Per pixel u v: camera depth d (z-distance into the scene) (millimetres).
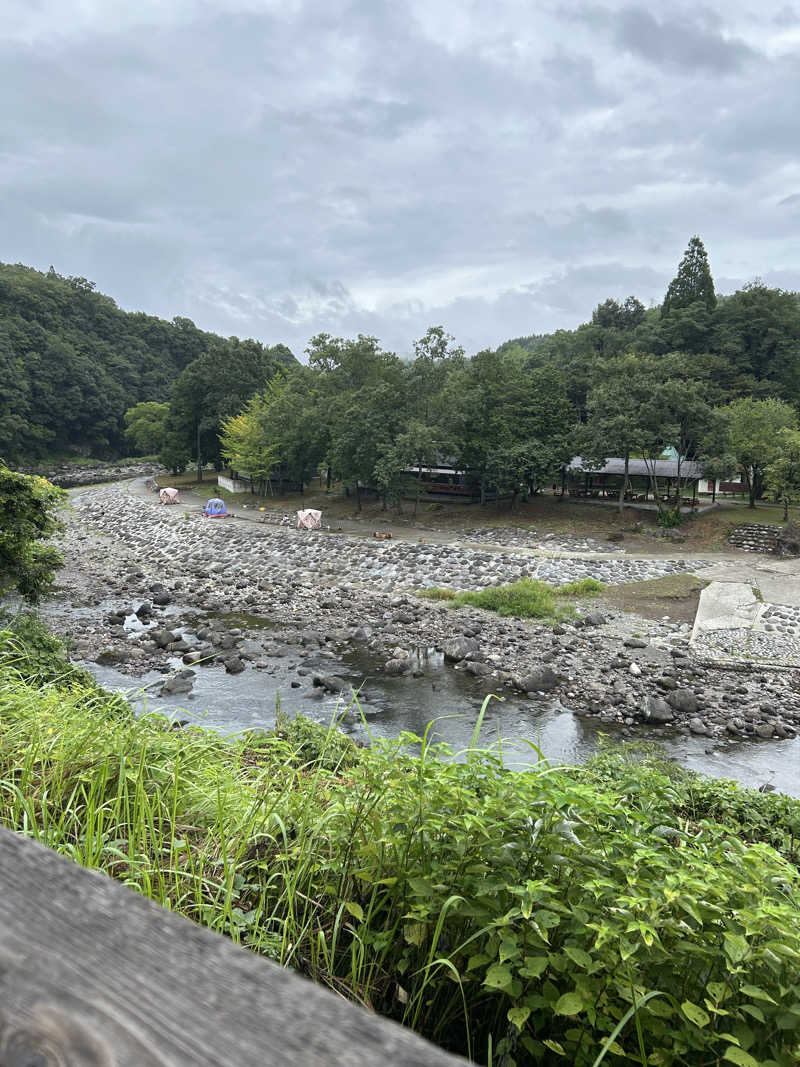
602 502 48688
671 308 82500
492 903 2168
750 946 1906
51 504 18172
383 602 27391
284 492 59219
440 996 2355
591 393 46156
